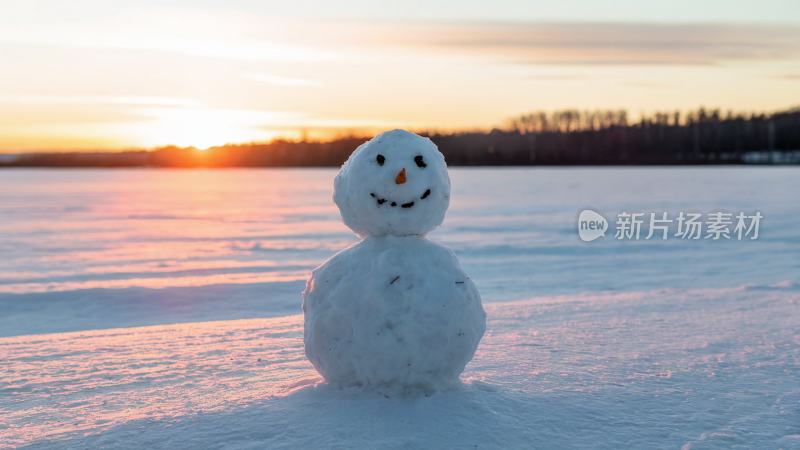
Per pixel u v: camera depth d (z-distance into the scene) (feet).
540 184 84.53
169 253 24.41
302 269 20.24
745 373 7.97
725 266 20.71
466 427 6.20
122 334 10.90
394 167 6.73
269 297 15.34
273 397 6.95
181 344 9.96
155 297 15.26
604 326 10.82
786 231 31.01
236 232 32.17
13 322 13.01
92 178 133.49
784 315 11.73
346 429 6.15
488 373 7.85
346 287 6.64
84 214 43.98
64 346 9.94
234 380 7.89
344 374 6.75
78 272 19.85
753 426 6.38
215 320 13.03
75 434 6.31
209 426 6.32
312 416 6.40
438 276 6.64
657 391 7.27
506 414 6.51
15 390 7.72
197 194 70.59
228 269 20.26
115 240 28.81
